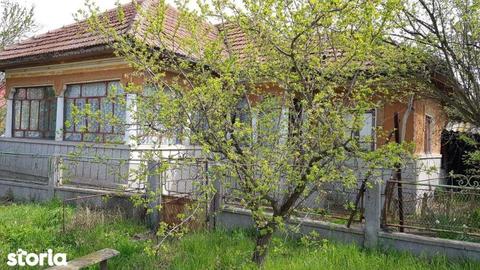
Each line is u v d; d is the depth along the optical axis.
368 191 6.81
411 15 7.56
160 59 5.72
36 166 11.28
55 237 7.14
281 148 5.01
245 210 7.70
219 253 6.25
